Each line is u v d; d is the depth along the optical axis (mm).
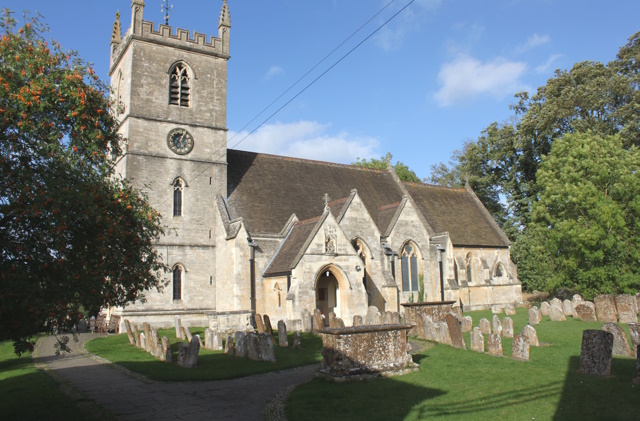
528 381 17469
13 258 14102
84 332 44531
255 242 42531
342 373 18906
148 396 18219
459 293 52312
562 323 33125
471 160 78188
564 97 64625
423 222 52469
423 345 27609
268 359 24531
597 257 43562
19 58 15758
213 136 46344
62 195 13992
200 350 29250
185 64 46094
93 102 17312
